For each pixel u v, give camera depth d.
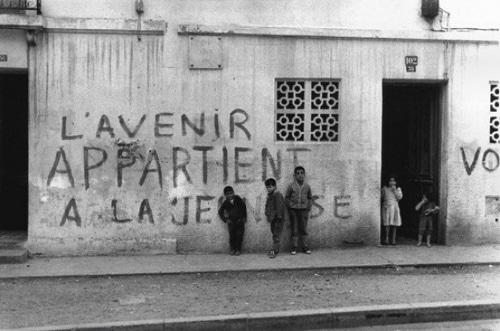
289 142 8.63
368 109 8.75
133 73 8.32
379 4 8.77
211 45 8.42
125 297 6.44
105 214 8.31
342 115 8.69
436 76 8.88
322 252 8.50
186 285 6.96
